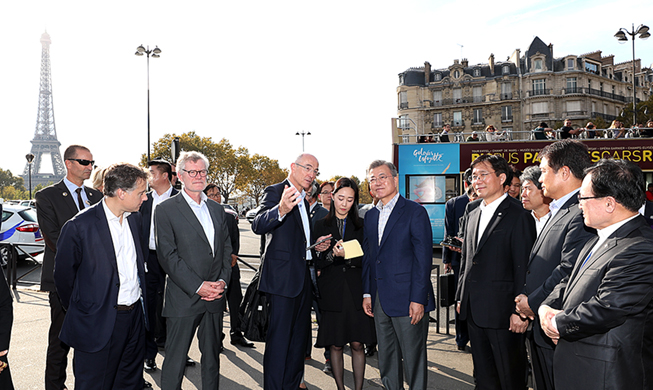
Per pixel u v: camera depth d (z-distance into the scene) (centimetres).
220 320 342
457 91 5909
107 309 285
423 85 6081
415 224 330
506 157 1288
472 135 1412
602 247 213
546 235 282
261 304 348
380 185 336
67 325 285
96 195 423
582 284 213
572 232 255
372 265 345
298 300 353
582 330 201
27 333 534
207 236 333
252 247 1681
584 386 207
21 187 12600
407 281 328
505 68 5716
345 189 378
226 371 425
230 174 6212
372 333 360
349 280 363
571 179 276
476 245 323
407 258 333
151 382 396
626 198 205
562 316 212
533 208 328
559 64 5684
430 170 1345
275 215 327
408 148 1368
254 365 442
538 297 262
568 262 252
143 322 316
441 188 1339
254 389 383
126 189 286
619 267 196
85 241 282
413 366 330
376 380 406
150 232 446
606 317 192
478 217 329
